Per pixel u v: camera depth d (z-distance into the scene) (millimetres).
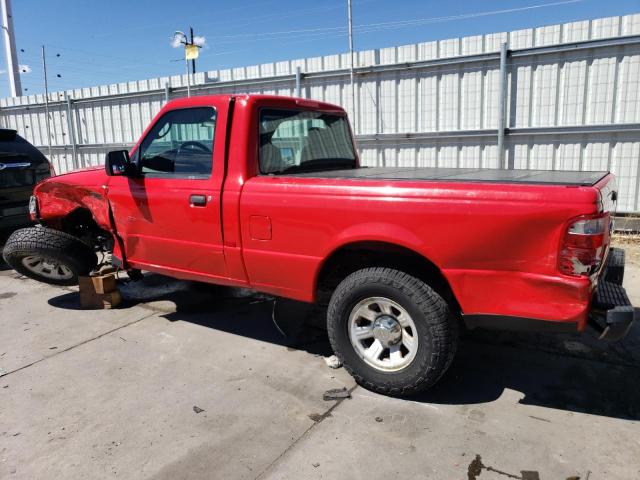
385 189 2984
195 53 10648
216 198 3629
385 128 8844
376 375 3184
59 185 4707
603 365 3605
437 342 2953
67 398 3295
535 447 2684
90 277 4965
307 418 3006
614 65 7074
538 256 2648
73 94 12859
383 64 8570
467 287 2838
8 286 5949
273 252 3447
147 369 3684
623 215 7488
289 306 4102
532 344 3971
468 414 3020
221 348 4027
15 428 2969
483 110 7984
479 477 2465
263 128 3689
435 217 2836
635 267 5781
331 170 4410
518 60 7629
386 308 3150
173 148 3971
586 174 3408
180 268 4059
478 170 4113
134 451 2727
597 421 2920
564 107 7484
